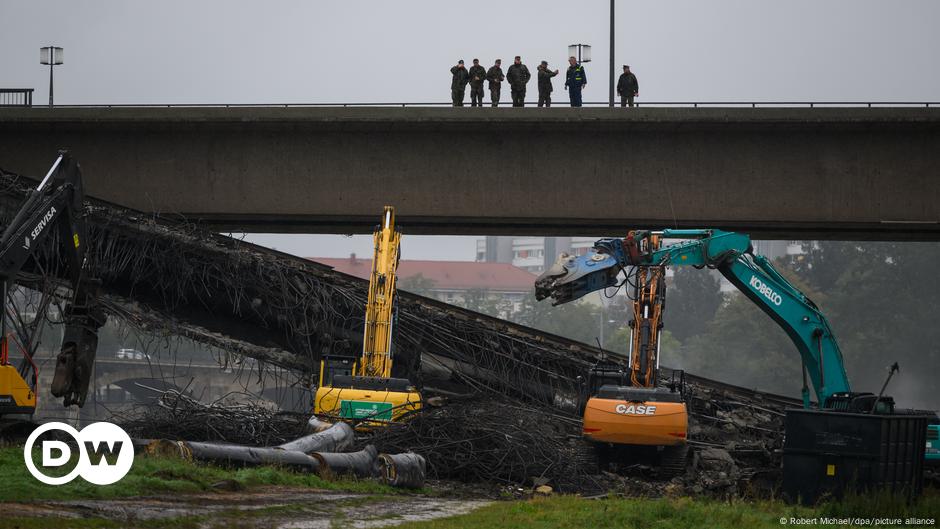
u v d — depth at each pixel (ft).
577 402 444.96
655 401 344.28
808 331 378.12
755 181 497.87
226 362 460.96
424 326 457.68
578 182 501.56
